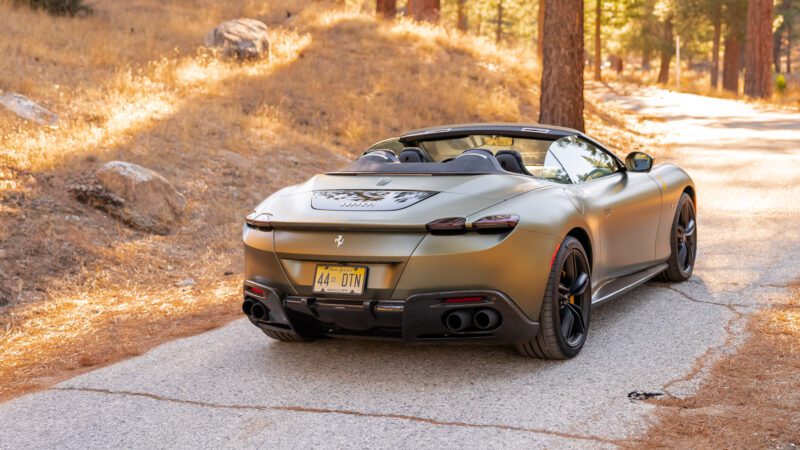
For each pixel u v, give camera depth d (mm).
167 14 20281
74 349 5148
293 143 11688
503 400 3709
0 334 5496
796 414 3318
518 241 3840
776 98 30297
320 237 3988
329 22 21484
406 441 3299
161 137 10359
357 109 14078
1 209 7199
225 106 12883
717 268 6297
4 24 14680
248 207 9086
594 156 5211
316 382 4145
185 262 7383
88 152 8984
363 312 3893
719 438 3139
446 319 3789
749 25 31156
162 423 3686
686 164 12898
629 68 72812
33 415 3910
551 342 4113
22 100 10086
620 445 3135
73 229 7277
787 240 7102
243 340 5094
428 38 20750
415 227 3768
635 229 5215
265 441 3391
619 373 3998
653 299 5500
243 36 16375
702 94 34625
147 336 5379
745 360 4051
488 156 4402
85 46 14727
